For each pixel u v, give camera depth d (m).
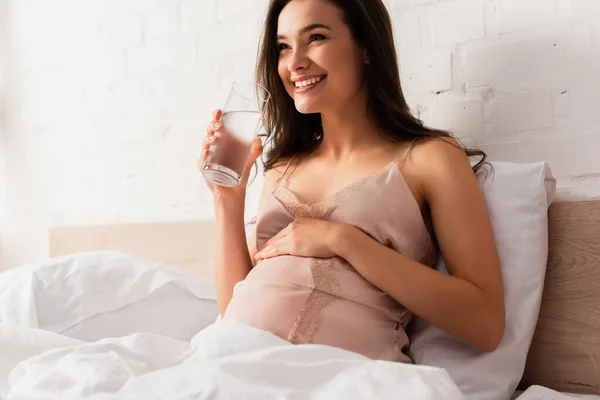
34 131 2.50
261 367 0.91
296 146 1.54
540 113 1.41
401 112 1.37
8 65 2.56
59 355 1.02
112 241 2.20
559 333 1.30
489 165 1.36
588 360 1.27
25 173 2.54
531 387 1.16
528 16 1.42
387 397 0.84
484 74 1.49
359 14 1.36
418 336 1.29
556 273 1.32
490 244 1.23
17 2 2.52
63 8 2.38
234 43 1.94
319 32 1.35
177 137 2.09
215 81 1.99
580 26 1.36
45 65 2.45
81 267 1.59
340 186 1.36
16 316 1.49
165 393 0.88
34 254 2.52
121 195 2.25
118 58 2.23
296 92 1.38
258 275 1.29
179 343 1.16
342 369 0.92
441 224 1.25
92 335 1.50
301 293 1.21
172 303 1.60
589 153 1.36
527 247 1.28
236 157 1.29
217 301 1.55
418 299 1.17
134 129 2.20
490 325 1.17
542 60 1.41
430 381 0.86
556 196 1.40
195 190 2.05
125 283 1.57
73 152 2.38
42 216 2.49
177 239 2.03
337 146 1.42
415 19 1.58
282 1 1.44
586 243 1.30
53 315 1.51
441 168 1.26
